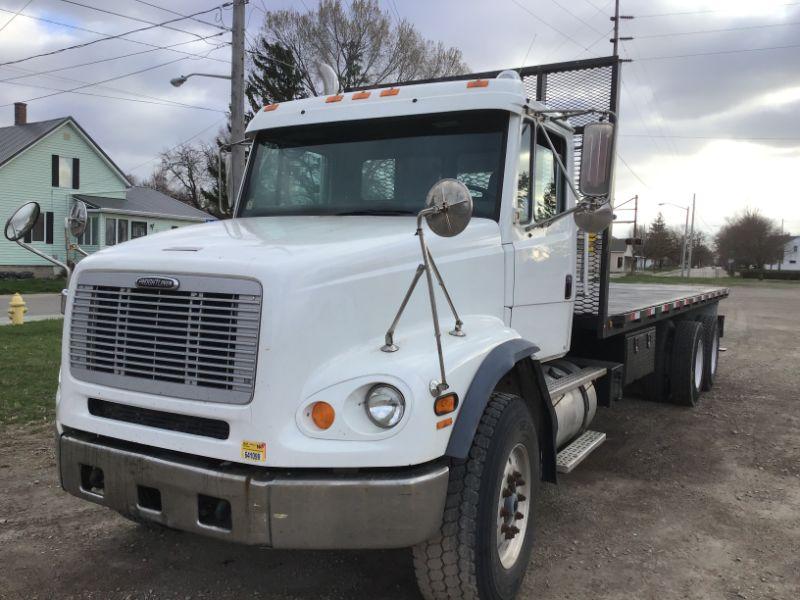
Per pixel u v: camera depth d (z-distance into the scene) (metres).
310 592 3.52
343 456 2.72
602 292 5.29
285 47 31.70
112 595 3.47
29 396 7.71
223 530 2.80
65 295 3.54
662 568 3.85
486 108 3.96
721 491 5.11
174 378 2.93
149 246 3.24
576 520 4.53
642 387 8.04
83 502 4.73
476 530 3.00
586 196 3.76
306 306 2.81
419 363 2.89
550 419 3.88
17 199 32.41
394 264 3.21
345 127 4.36
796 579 3.73
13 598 3.42
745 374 10.23
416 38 33.00
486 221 3.88
